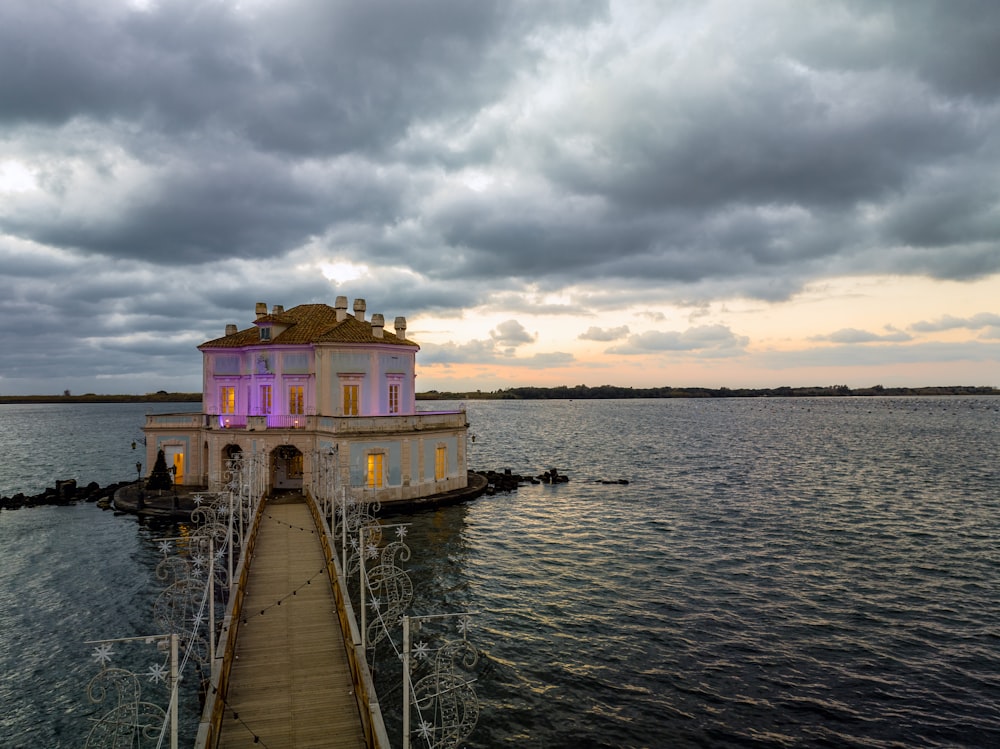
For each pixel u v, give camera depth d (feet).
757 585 120.88
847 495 219.82
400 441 172.14
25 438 556.51
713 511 191.42
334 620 80.64
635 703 77.41
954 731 72.08
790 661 88.89
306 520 127.75
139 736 70.59
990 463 308.40
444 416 189.06
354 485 163.12
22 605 109.19
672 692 80.12
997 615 105.91
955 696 79.77
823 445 417.28
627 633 97.81
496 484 226.38
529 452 389.19
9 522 170.50
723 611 107.24
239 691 64.69
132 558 135.95
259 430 169.99
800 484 245.24
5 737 70.23
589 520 176.86
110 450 430.61
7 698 78.54
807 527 169.68
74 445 474.08
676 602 111.34
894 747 69.05
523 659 88.58
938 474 271.08
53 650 91.76
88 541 149.69
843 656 90.58
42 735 70.69
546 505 197.67
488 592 115.14
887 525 172.04
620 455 364.99
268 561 101.50
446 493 187.42
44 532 158.81
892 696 79.66
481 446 436.76
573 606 108.88
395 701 76.69
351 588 113.50
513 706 76.23
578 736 70.23
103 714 75.05
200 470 194.29
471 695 58.80
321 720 60.39
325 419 167.43
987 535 160.15
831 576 126.52
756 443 439.22
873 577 126.00
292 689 65.26
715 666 87.20
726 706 77.00
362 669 63.00
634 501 207.62
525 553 141.18
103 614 104.94
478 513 178.19
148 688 81.20
